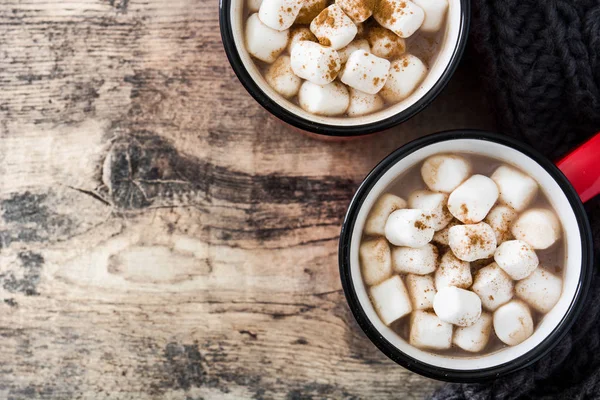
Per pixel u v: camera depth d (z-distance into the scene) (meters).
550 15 0.40
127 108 0.44
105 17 0.44
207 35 0.44
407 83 0.40
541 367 0.42
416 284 0.40
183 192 0.44
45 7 0.44
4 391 0.44
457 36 0.39
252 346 0.44
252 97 0.41
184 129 0.44
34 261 0.44
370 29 0.40
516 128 0.42
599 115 0.41
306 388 0.44
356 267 0.39
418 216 0.38
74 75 0.44
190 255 0.44
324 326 0.44
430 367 0.39
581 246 0.39
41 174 0.44
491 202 0.39
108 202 0.44
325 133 0.39
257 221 0.44
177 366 0.44
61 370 0.44
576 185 0.40
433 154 0.39
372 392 0.44
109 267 0.44
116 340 0.44
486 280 0.39
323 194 0.44
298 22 0.40
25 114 0.44
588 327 0.42
